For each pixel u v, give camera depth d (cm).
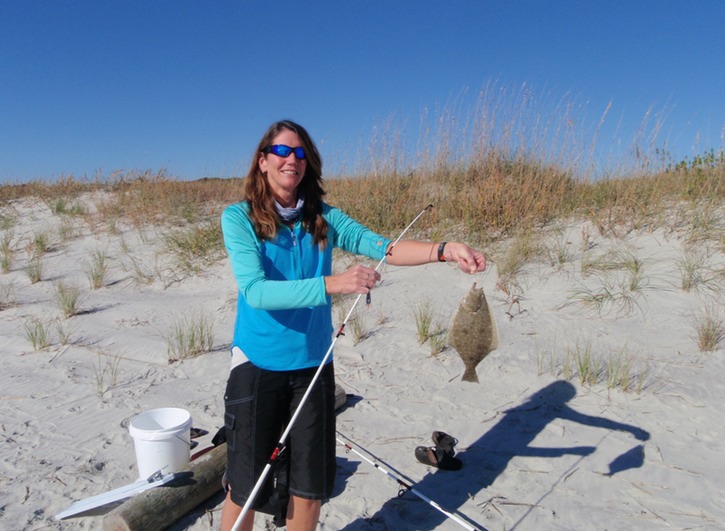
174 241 1191
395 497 418
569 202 1031
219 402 588
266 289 280
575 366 603
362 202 1116
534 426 507
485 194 1002
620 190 1020
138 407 581
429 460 455
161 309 926
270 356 301
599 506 402
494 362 625
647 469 439
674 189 1022
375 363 655
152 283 1062
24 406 594
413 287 858
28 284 1096
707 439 474
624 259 833
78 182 1761
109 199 1547
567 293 777
